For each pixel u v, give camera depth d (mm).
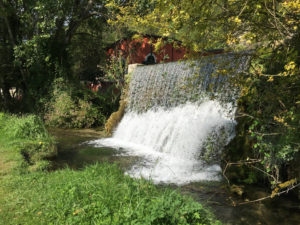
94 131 15875
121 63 19703
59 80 18375
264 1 3623
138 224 3447
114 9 11758
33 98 18562
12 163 6762
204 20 4250
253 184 6512
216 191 6289
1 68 18562
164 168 8242
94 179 5289
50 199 4473
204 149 8680
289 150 4965
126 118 14930
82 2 18453
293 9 3381
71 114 16922
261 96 5422
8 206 4281
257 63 5887
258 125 5914
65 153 10078
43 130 10812
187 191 6293
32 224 3775
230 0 3611
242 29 4246
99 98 19359
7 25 17641
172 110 12102
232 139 7477
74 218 3834
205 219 3979
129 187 4824
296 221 4832
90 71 27109
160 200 3906
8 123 10953
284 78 4527
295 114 4500
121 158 9492
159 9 4410
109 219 3719
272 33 4379
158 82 13602
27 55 16812
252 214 5113
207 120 9188
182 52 20719
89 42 24500
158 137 11234
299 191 5551
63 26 19906
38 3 14328
